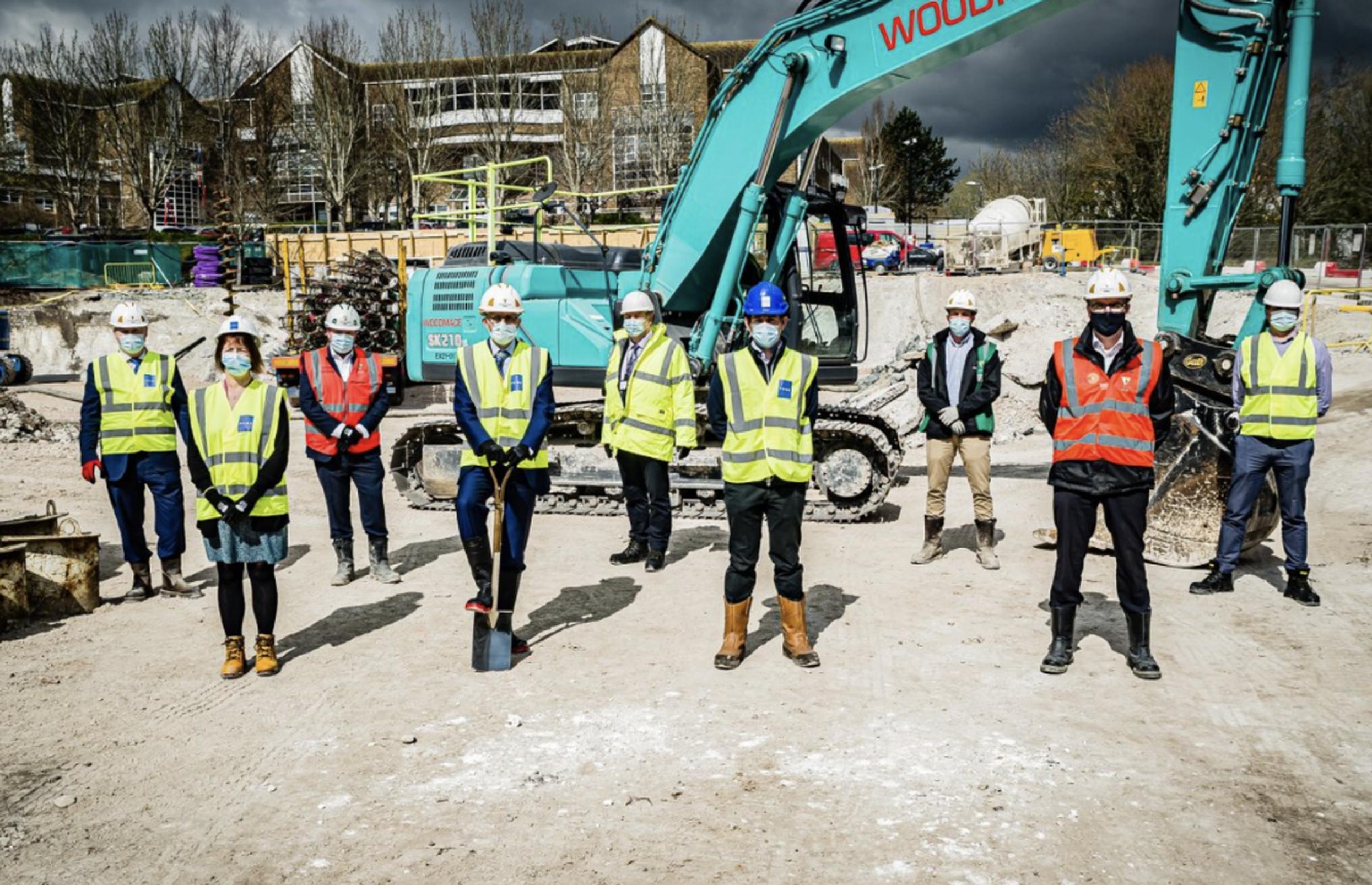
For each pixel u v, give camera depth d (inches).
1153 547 297.4
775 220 378.0
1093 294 205.9
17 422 557.6
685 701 198.4
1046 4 309.9
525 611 261.7
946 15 324.2
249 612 267.4
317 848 145.0
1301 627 239.0
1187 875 135.6
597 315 391.9
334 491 288.4
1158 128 1796.3
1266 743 176.1
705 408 372.5
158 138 1691.7
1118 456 204.7
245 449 212.5
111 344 1143.6
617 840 146.1
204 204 1750.7
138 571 277.4
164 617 261.3
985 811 153.3
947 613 254.7
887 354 1024.2
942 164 3097.9
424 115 1701.5
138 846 146.3
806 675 212.1
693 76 1679.4
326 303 697.0
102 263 1385.3
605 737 182.1
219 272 1277.1
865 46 336.8
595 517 383.6
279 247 1293.1
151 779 167.8
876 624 246.4
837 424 367.2
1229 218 307.6
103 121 1715.1
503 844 145.3
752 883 134.4
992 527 302.2
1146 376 205.3
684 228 375.2
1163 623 243.4
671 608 263.3
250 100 1728.6
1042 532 325.4
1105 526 311.4
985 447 297.6
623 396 301.1
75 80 1701.5
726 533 354.0
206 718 193.2
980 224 1439.5
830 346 408.2
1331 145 1765.5
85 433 268.4
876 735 181.0
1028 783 161.9
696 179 371.6
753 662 220.5
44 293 1291.8
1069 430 209.2
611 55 1701.5
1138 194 1834.4
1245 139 300.0
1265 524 293.9
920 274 1184.2
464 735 183.8
